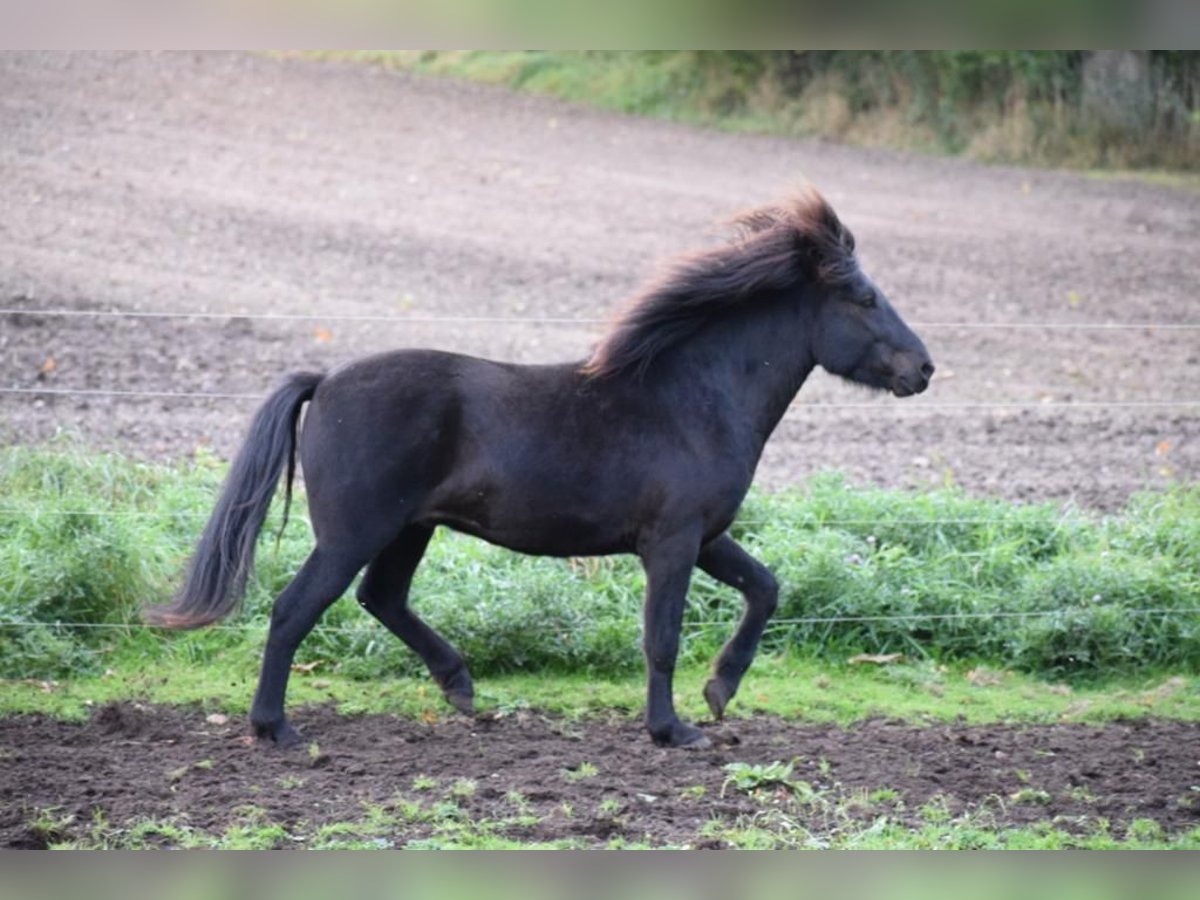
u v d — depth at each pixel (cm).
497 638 1475
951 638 1571
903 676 1501
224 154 3606
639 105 4362
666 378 1267
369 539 1216
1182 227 3519
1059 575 1602
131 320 2478
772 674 1502
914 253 3219
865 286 1301
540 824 1067
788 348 1311
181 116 3841
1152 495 1852
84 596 1499
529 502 1232
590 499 1238
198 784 1149
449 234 3203
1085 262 3200
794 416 2270
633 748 1275
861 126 4278
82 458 1769
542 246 3162
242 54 4406
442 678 1357
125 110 3822
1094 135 4144
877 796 1153
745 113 4362
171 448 1933
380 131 3928
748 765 1230
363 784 1162
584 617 1510
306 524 1644
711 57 4419
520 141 3966
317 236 3112
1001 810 1140
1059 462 2081
